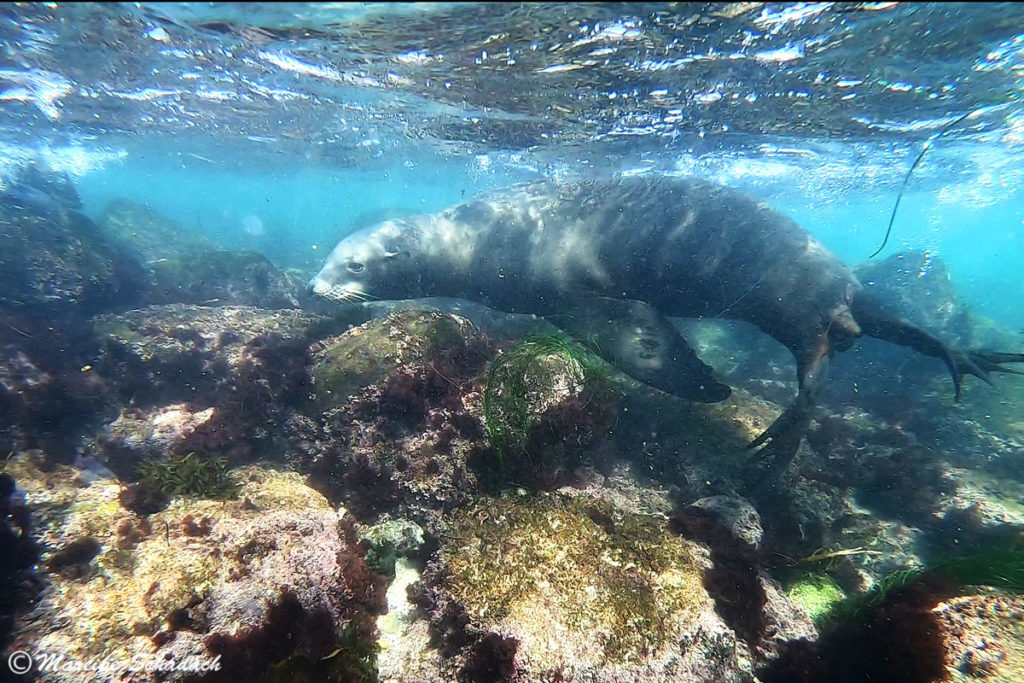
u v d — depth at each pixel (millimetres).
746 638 686
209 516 696
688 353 1273
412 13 1236
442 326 1038
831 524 1016
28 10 1434
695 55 1439
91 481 824
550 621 604
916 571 726
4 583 598
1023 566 688
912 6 1183
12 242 1925
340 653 539
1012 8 1200
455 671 598
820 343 1253
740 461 1108
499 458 863
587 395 953
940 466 1270
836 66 1525
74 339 1522
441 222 1582
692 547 737
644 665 571
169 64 1880
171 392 1321
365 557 694
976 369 1238
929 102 1905
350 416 929
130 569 618
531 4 1175
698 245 1387
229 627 551
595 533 722
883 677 623
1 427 1078
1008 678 586
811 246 1358
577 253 1458
